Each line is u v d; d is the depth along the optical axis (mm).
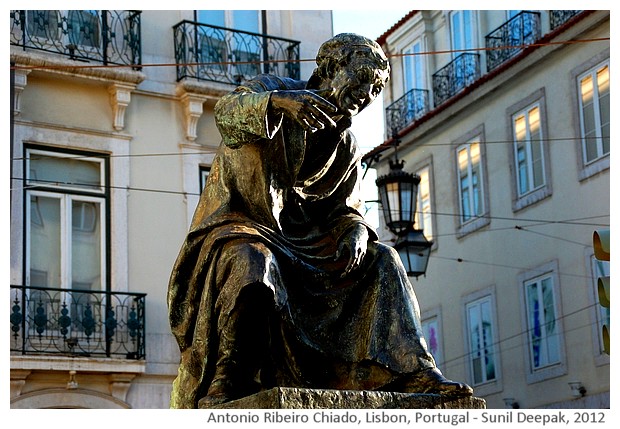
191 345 3541
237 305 3344
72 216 15188
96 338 14781
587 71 18812
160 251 15633
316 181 3627
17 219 14781
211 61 16422
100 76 15539
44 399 14320
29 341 14414
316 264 3525
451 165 21766
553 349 19031
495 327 20297
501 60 20812
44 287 14602
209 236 3479
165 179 15930
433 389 3385
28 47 15234
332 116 3408
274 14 17062
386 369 3449
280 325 3439
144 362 14867
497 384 20141
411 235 12844
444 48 22750
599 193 18438
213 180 3621
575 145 18969
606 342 5090
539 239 19562
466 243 21266
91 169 15555
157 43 16266
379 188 13047
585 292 18500
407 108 23078
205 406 3314
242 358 3391
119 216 15461
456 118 21719
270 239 3473
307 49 17172
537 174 19734
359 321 3533
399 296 3531
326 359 3480
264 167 3518
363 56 3523
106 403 14648
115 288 15188
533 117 19906
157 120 16078
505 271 20219
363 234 3561
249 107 3400
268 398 3184
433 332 21812
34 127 15180
